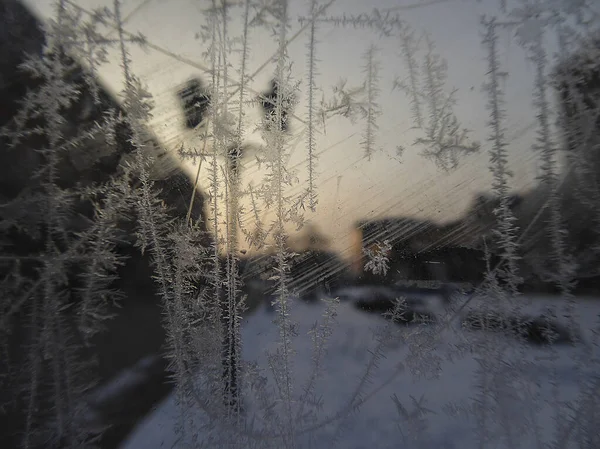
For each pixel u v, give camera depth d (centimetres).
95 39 527
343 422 562
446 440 535
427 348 595
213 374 581
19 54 510
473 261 601
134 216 544
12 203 514
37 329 532
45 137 520
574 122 562
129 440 566
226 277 576
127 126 532
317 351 597
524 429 542
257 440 564
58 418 553
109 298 552
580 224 564
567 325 563
